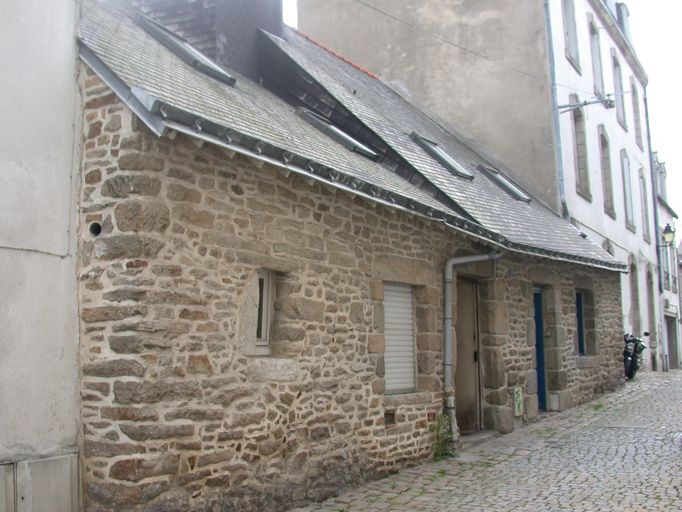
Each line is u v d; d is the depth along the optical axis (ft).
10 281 14.74
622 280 59.98
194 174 16.65
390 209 22.53
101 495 15.10
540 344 37.29
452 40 50.52
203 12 27.89
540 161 46.78
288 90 31.09
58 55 16.15
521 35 48.19
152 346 15.30
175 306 15.87
